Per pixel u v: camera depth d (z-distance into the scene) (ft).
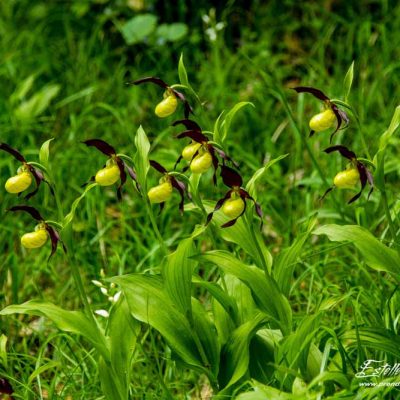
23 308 11.61
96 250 18.12
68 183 19.97
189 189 12.25
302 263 16.21
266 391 10.75
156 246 16.47
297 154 19.72
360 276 15.47
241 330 12.19
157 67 25.09
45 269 17.26
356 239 11.88
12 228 18.76
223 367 12.32
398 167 17.94
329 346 11.45
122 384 12.00
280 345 11.97
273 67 23.94
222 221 12.45
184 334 12.09
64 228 11.71
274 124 21.89
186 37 26.37
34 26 27.94
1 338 12.61
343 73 23.73
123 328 12.16
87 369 13.74
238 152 20.83
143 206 19.27
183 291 11.84
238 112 22.33
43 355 15.49
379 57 23.17
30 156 21.04
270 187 19.76
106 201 20.21
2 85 24.26
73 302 16.85
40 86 24.89
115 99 23.59
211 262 11.72
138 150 11.78
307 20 26.48
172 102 12.26
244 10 27.40
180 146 21.12
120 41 27.09
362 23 25.13
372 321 13.75
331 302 12.07
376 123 20.44
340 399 10.56
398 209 13.44
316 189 18.80
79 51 25.68
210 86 23.49
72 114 21.76
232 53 26.40
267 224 17.99
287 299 12.16
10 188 11.56
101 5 28.14
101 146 11.51
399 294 13.14
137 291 11.99
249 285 11.75
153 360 14.73
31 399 13.65
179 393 14.03
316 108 21.50
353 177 11.48
